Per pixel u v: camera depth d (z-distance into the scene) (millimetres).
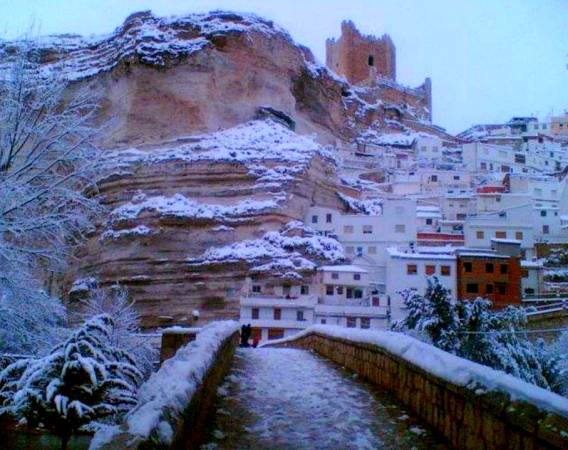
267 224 75688
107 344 9148
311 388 12500
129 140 89062
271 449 7977
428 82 172125
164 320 69938
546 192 97938
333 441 8391
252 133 89562
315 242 73625
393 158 122500
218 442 8148
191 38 96312
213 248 73562
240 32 99062
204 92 92125
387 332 12828
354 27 174125
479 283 65375
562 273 71750
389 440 8367
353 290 69062
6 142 18266
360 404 10727
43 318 17672
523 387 6145
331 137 123000
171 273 71938
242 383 12867
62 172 19969
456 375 7770
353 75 171125
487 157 125562
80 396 8344
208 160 80312
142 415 5297
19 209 17641
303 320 64938
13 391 9102
